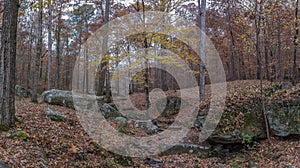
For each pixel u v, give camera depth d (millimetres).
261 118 7738
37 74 10727
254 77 22031
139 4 10117
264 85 11234
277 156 6258
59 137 6172
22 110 7789
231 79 18609
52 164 4816
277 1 7926
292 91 8094
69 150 5684
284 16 10578
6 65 5688
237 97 9148
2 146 4559
